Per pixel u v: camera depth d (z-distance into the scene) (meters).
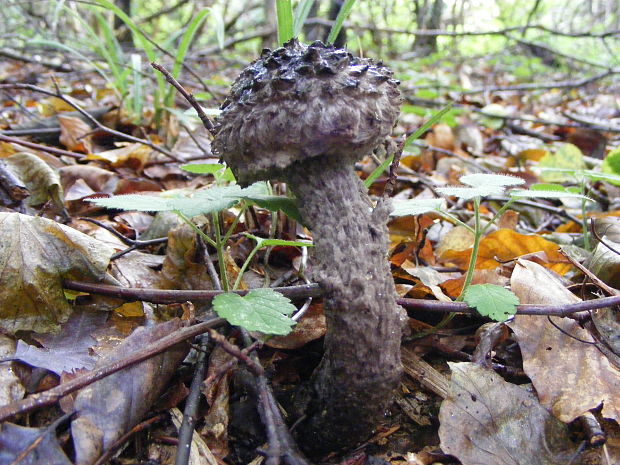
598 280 0.24
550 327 0.23
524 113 1.02
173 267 0.27
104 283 0.23
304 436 0.20
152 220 0.35
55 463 0.16
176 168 0.44
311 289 0.22
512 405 0.21
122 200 0.21
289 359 0.24
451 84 1.13
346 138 0.17
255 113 0.17
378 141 0.18
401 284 0.27
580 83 0.87
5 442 0.16
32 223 0.22
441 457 0.20
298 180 0.19
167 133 0.51
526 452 0.19
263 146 0.18
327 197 0.18
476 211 0.23
